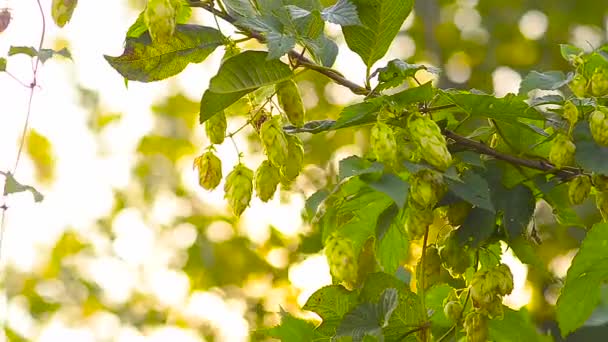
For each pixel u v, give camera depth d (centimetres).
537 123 204
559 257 335
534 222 202
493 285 196
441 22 461
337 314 200
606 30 462
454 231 201
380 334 193
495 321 211
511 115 195
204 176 194
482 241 199
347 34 194
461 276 206
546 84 202
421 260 199
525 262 202
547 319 317
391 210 198
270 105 193
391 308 194
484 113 195
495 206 199
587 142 197
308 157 364
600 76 200
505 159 198
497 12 462
